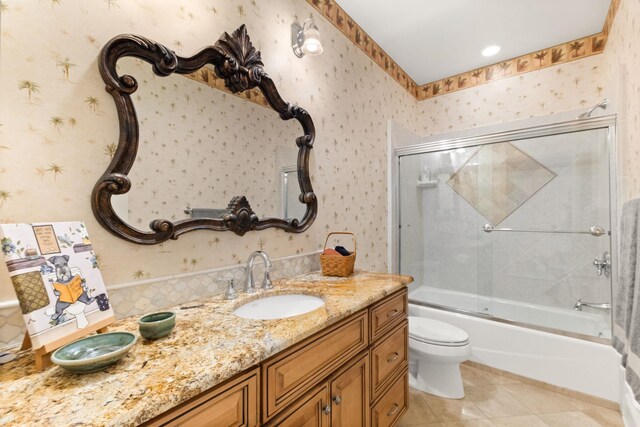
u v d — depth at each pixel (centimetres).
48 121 80
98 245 89
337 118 191
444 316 231
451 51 246
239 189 131
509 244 250
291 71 158
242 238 132
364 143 220
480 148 251
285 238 155
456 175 268
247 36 132
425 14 199
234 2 130
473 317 221
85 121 87
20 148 76
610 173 187
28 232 66
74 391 54
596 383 172
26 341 67
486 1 187
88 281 75
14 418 46
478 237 263
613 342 165
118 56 92
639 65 146
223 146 125
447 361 175
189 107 113
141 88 99
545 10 196
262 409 73
